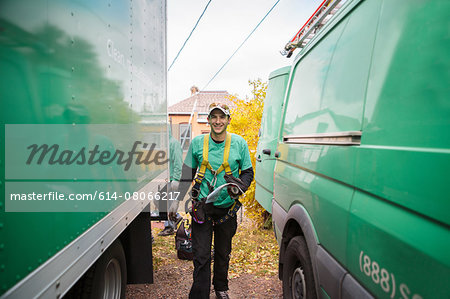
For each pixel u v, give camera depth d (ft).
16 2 2.85
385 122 4.10
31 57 3.08
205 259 8.18
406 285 3.32
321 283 5.64
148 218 8.62
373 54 4.75
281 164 9.45
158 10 10.08
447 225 2.90
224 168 8.20
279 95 14.26
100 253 4.91
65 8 3.81
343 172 5.09
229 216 8.57
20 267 2.85
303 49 9.26
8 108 2.72
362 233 4.29
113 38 5.64
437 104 3.22
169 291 10.55
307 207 6.69
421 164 3.26
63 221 3.71
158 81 9.97
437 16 3.45
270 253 14.52
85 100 4.39
